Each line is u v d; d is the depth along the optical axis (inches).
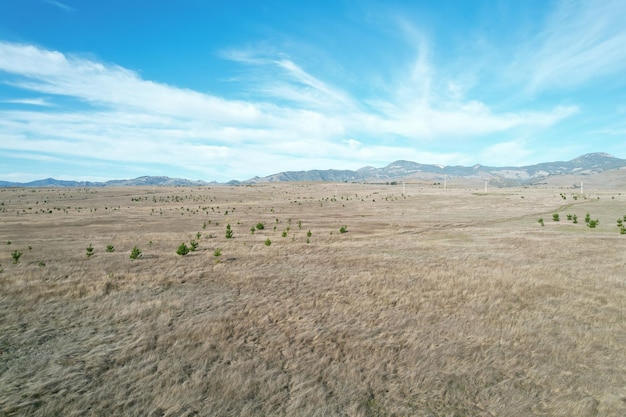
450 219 2026.3
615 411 273.4
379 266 843.4
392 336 430.6
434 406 286.5
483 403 289.6
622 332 426.6
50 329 457.4
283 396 300.2
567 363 353.7
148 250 1111.6
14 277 726.5
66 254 1024.2
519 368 345.4
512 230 1480.1
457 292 613.0
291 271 798.5
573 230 1406.3
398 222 1936.5
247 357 374.9
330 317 499.5
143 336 429.4
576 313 496.4
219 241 1315.2
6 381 323.9
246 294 618.8
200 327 457.1
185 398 295.7
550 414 273.4
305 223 1983.3
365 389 311.9
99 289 643.5
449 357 371.6
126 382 321.7
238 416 272.8
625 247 998.4
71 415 272.5
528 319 477.4
